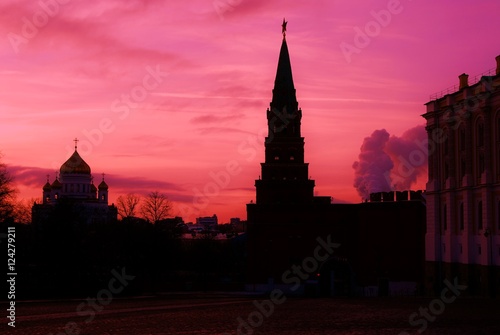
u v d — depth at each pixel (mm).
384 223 95500
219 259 143250
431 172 75938
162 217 112500
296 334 27438
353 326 30156
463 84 69750
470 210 66000
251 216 104125
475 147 65375
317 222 103625
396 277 93500
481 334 25734
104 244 105250
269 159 117938
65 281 94000
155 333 29375
